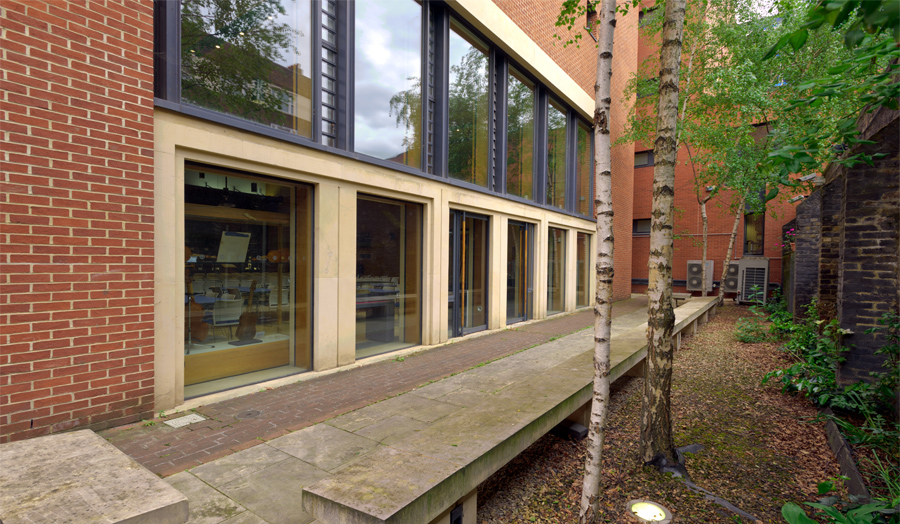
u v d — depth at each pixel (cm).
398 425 429
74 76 384
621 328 1080
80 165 388
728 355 783
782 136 333
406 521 203
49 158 370
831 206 649
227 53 522
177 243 475
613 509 312
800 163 280
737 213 1559
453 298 919
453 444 283
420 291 839
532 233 1228
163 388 458
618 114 1733
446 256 871
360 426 427
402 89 775
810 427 453
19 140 355
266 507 284
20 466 201
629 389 606
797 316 995
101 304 401
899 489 279
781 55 1112
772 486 342
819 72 1038
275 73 575
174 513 171
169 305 460
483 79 1002
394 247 778
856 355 476
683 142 1357
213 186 529
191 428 419
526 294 1205
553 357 743
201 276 524
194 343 522
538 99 1238
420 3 812
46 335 369
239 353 570
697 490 335
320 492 219
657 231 371
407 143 790
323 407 482
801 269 998
